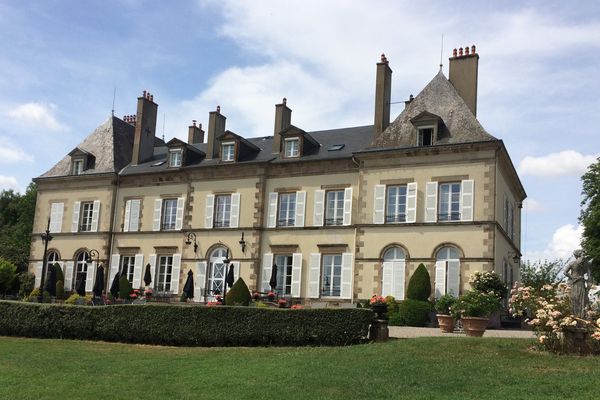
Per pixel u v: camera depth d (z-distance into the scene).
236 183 35.22
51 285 31.92
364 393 12.18
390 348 16.23
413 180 29.88
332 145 34.84
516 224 35.91
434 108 31.23
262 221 34.03
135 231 37.84
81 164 40.41
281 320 18.78
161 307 20.06
